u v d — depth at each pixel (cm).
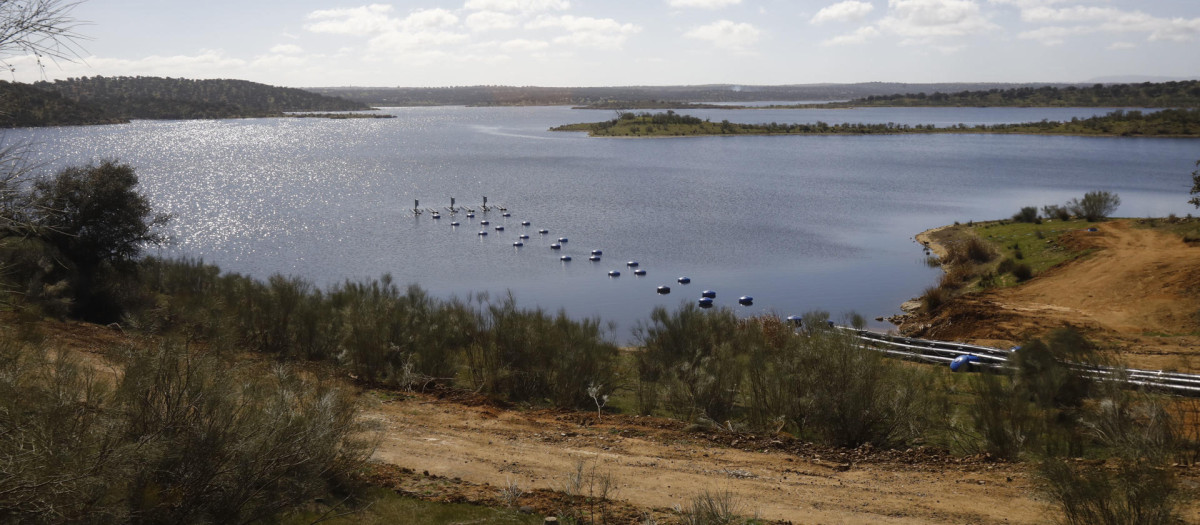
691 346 2256
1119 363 2097
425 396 1864
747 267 5166
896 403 1545
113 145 17500
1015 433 1437
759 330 2534
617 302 4262
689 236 6300
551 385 1986
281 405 1001
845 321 3262
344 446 1190
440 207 7806
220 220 6912
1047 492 1010
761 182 10119
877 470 1319
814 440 1563
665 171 11644
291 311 2338
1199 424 1555
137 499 808
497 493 1173
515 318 2155
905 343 2802
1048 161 12912
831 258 5406
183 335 1330
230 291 2812
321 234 6306
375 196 8712
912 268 5025
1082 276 3988
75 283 2825
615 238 6228
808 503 1149
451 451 1403
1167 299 3412
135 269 3394
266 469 941
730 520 1016
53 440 741
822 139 19162
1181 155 13862
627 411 1838
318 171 11675
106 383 951
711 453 1421
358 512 1056
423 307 2556
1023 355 1841
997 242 5181
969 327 3378
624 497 1171
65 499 727
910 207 7806
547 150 16100
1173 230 4703
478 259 5412
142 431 869
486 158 14088
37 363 916
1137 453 1163
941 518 1084
